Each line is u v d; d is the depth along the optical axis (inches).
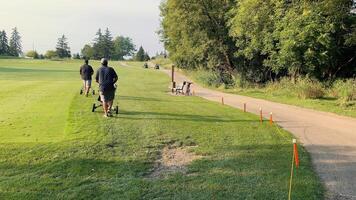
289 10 960.9
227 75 1556.3
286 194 267.3
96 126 458.3
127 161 331.9
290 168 325.4
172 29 1724.9
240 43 1264.8
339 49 981.2
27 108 609.3
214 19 1521.9
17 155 332.5
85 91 803.4
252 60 1433.3
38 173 293.7
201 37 1573.6
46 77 1697.8
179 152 371.9
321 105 780.0
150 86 1385.3
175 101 818.8
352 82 896.3
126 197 254.8
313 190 276.7
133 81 1676.9
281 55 1000.2
